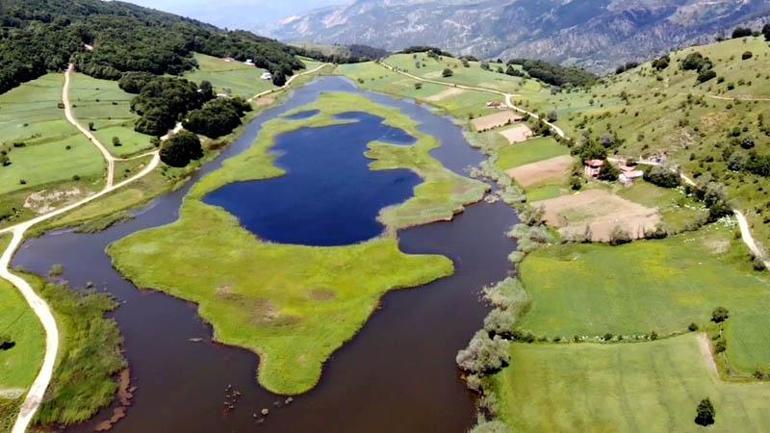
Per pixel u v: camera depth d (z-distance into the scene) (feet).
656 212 335.47
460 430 193.77
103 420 204.03
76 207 392.68
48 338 244.22
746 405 184.44
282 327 253.03
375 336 246.47
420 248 326.65
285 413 204.33
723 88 447.83
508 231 343.87
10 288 286.46
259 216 376.68
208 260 314.14
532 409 198.18
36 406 207.51
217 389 217.36
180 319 262.67
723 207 310.45
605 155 420.77
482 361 218.18
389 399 209.26
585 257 300.20
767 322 225.35
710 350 214.48
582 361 216.95
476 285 285.02
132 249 328.90
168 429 198.90
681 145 402.31
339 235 344.28
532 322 250.16
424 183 424.87
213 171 473.26
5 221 369.91
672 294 256.52
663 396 193.98
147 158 474.49
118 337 249.34
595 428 186.39
